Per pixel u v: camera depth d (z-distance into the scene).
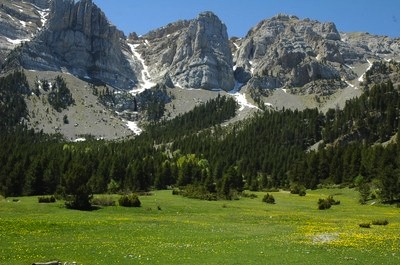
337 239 42.25
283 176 176.25
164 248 37.12
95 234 45.75
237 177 128.38
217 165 168.62
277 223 59.56
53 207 71.62
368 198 104.81
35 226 48.50
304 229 51.50
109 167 143.88
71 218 58.88
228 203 90.31
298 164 175.62
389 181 96.62
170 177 149.75
